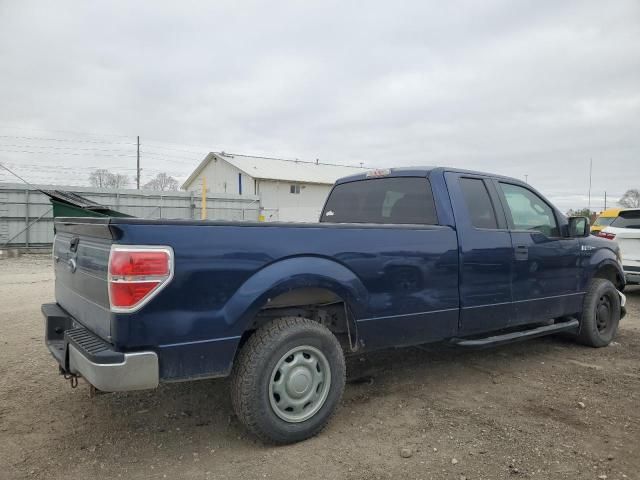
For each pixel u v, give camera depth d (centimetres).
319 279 346
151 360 289
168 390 441
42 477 295
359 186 540
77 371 312
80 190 2248
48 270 1415
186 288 299
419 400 422
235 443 342
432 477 297
